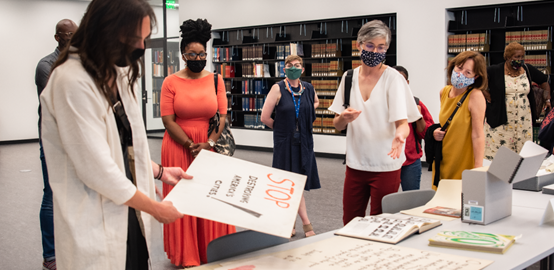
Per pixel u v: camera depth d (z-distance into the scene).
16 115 11.05
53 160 1.24
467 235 1.45
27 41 11.06
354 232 1.53
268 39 9.23
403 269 1.19
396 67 3.61
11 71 10.91
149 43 1.31
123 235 1.31
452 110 2.58
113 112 1.31
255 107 9.30
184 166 2.81
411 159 3.25
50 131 1.23
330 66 8.21
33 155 8.90
